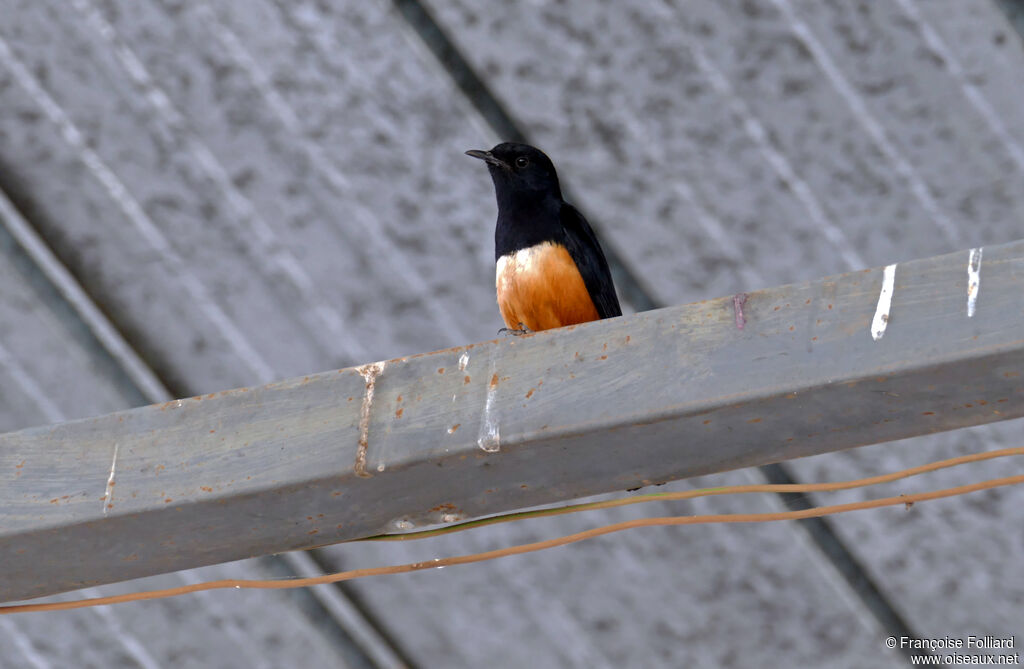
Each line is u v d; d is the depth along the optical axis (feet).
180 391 35.70
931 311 17.62
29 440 20.98
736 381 18.16
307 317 34.73
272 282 34.40
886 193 31.99
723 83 31.53
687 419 18.37
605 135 32.35
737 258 33.14
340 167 33.19
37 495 20.51
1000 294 17.38
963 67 30.58
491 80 32.12
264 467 19.83
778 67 31.22
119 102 33.01
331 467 19.52
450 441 19.15
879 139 31.55
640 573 35.63
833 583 35.04
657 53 31.40
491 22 31.45
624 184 32.76
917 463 33.91
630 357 18.84
